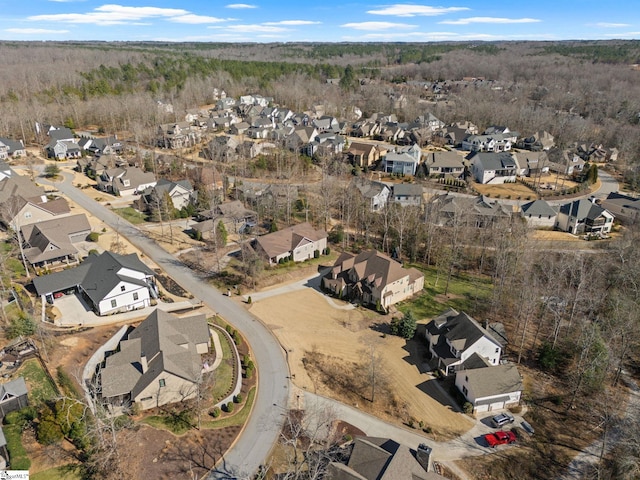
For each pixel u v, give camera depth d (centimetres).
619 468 4053
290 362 5428
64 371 4831
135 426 4312
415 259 8169
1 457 3853
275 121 17062
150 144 14275
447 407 4906
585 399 5088
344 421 4631
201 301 6575
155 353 4850
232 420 4531
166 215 9256
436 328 5812
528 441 4506
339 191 10144
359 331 6109
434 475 3697
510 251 7344
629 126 15900
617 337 5675
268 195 9838
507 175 12181
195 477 3872
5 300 5903
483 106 17600
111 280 6097
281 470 3994
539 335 6162
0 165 10325
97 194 10381
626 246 7494
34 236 7462
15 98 16612
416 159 12575
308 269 7631
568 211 9294
